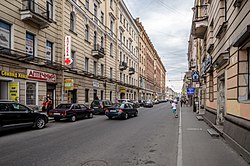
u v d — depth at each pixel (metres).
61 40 21.45
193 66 39.41
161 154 6.80
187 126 13.51
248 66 7.43
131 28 51.66
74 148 7.57
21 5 16.56
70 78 22.97
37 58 17.70
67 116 15.75
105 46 33.91
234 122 7.73
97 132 11.09
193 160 6.15
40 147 7.72
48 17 18.31
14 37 15.74
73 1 23.91
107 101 23.84
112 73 37.16
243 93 7.45
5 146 7.91
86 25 27.72
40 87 18.31
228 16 9.29
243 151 6.30
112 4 37.44
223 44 10.39
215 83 13.01
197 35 18.72
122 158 6.35
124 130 11.78
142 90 63.84
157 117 19.89
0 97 15.55
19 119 11.12
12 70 15.44
